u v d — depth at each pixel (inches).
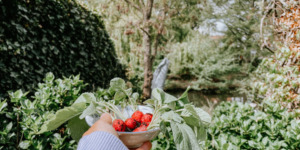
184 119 40.1
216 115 83.9
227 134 70.9
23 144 53.0
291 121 69.4
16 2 91.5
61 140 58.3
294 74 78.2
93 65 154.1
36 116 61.7
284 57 81.5
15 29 91.8
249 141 68.0
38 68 104.4
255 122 72.4
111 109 40.8
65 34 123.4
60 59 117.9
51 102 64.7
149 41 204.7
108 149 25.4
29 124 55.9
